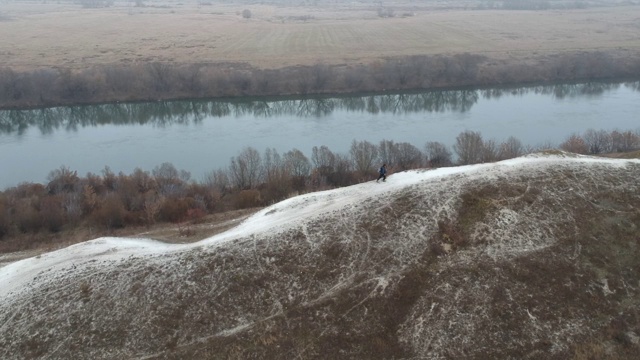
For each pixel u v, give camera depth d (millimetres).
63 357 27641
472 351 26625
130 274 32469
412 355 26594
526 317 28047
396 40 139625
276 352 26969
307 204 39562
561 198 35062
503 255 31344
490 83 109062
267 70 109188
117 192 53219
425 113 92500
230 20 183625
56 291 31828
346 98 102750
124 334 28578
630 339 26812
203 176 65688
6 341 28812
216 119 92438
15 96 98250
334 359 26531
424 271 30656
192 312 29453
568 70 112438
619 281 29828
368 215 34938
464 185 36594
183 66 110312
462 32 151750
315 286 30391
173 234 41344
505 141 72625
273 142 78750
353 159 60844
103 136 84438
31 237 46219
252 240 34125
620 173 37562
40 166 71812
